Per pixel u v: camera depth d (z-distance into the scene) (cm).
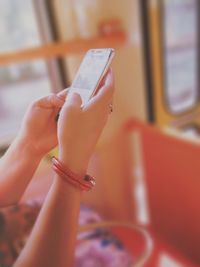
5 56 114
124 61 149
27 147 46
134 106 165
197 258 124
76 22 138
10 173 46
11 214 61
